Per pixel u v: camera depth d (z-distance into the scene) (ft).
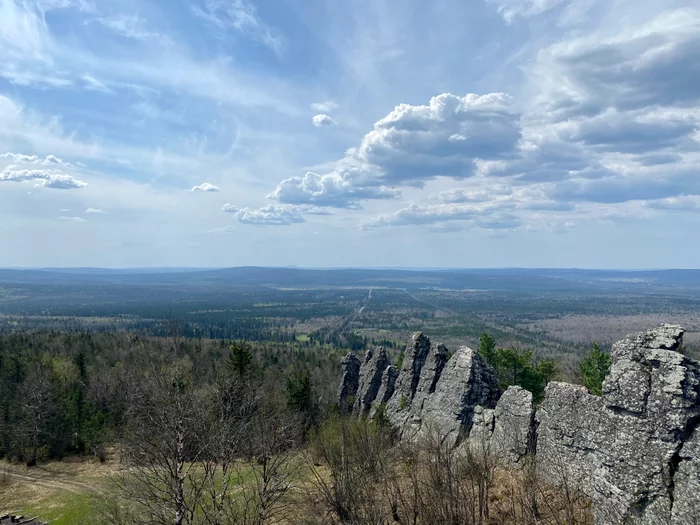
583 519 73.31
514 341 655.76
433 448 95.55
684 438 61.31
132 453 101.50
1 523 155.94
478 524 75.72
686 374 63.00
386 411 168.96
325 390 311.06
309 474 117.39
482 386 124.47
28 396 242.99
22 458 233.35
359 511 87.66
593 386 165.99
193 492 101.60
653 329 69.97
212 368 295.28
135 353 336.70
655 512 60.59
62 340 451.12
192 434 95.71
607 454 68.69
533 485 78.28
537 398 179.11
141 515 100.48
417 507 84.38
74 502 170.40
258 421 112.78
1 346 373.40
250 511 100.58
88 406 264.31
